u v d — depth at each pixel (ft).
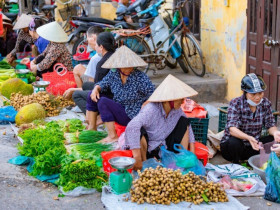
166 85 13.61
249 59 21.45
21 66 26.58
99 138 16.60
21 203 12.92
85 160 13.88
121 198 12.67
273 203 12.87
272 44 19.20
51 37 22.22
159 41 25.25
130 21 26.78
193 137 14.46
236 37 22.53
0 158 15.85
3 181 14.19
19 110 19.38
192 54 25.86
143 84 15.44
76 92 18.98
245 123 15.16
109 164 13.92
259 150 15.12
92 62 19.43
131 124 13.53
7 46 32.96
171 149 14.24
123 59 15.01
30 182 14.17
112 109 15.81
